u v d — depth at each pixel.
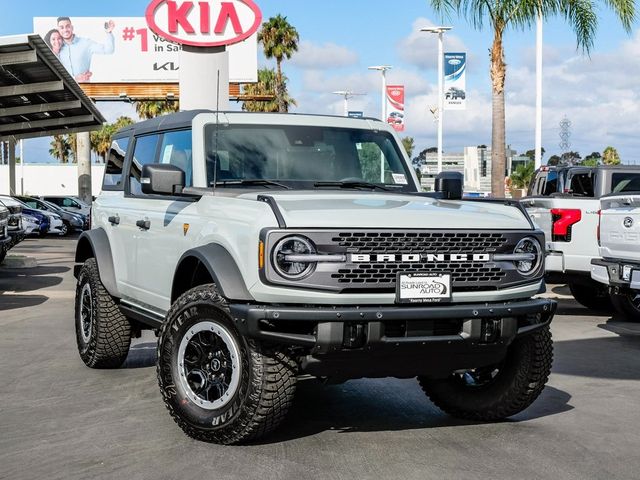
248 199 5.30
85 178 46.53
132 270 6.85
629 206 9.55
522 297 5.38
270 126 6.43
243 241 5.00
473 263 5.17
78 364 7.99
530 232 5.38
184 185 5.97
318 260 4.83
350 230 4.87
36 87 23.92
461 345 5.07
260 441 5.32
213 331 5.14
